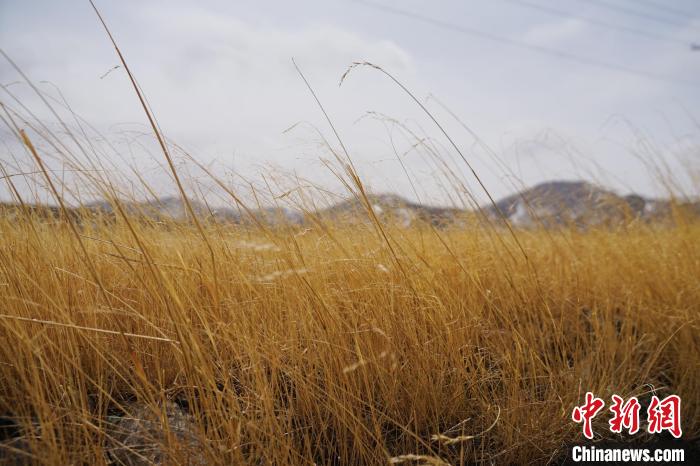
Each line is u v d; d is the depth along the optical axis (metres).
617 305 2.97
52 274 1.97
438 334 2.23
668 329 2.74
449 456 1.93
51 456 1.46
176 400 2.02
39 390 1.62
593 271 3.24
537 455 2.01
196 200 2.33
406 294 2.22
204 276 2.01
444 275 2.58
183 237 2.32
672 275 3.08
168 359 2.05
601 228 3.72
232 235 2.44
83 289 2.06
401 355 2.18
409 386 2.12
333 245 2.46
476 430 2.10
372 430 2.01
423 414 2.07
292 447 1.77
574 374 2.33
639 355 2.76
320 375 2.13
